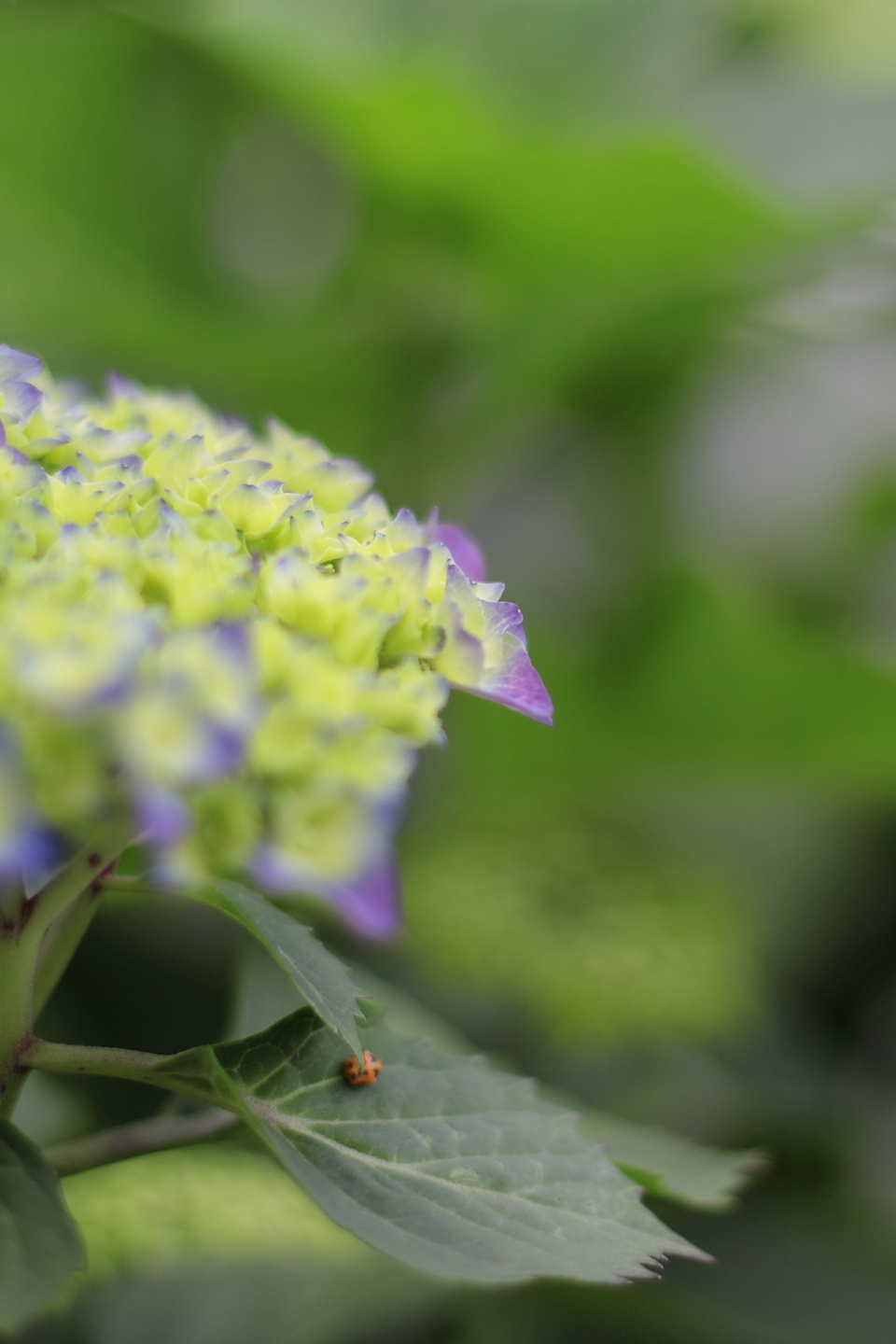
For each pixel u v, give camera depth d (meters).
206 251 1.02
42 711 0.54
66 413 0.61
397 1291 0.74
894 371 1.50
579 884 0.98
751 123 1.13
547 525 1.28
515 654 0.59
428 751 1.06
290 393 1.07
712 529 1.43
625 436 1.16
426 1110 0.61
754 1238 0.98
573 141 0.95
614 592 1.14
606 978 0.94
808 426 1.52
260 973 0.69
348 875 0.55
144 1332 0.69
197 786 0.55
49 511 0.57
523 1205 0.59
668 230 0.99
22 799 0.54
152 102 0.97
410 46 1.13
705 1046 1.08
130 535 0.57
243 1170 0.73
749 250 0.99
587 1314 0.87
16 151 0.97
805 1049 1.13
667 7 1.16
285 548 0.58
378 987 0.77
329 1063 0.60
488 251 1.04
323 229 1.06
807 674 1.06
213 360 1.05
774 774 1.14
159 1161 0.73
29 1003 0.58
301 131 1.00
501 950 0.94
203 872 0.55
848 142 1.12
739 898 1.08
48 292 1.02
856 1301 0.94
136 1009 1.03
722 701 1.09
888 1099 1.18
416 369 1.05
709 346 1.12
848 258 1.01
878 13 1.25
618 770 1.15
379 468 1.09
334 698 0.56
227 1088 0.59
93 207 0.99
